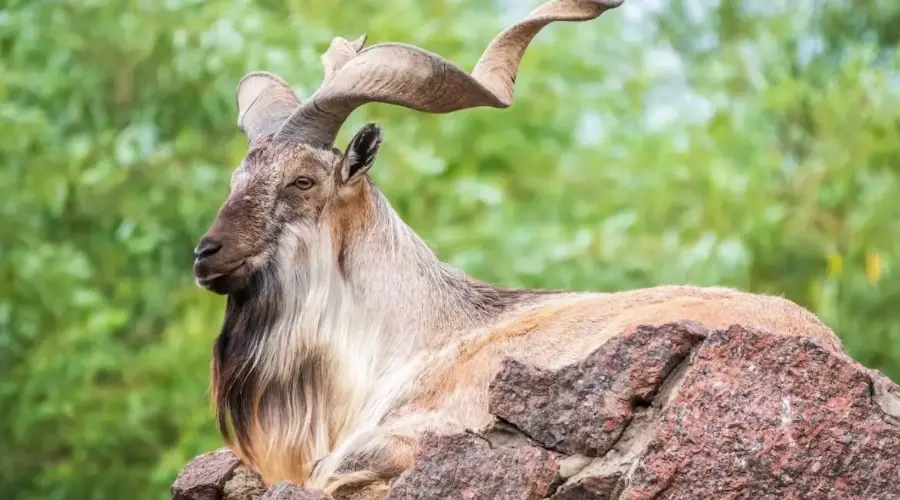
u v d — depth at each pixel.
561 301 14.31
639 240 27.39
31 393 27.41
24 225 28.94
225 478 13.51
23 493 27.98
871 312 26.08
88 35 31.20
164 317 29.89
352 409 13.95
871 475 10.18
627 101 34.78
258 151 14.32
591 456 10.66
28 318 28.23
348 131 29.55
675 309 12.95
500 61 14.56
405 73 13.98
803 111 31.36
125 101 31.48
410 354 13.99
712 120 30.48
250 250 13.96
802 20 34.25
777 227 27.70
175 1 31.47
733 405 10.30
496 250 27.42
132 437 27.47
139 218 29.22
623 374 10.69
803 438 10.23
